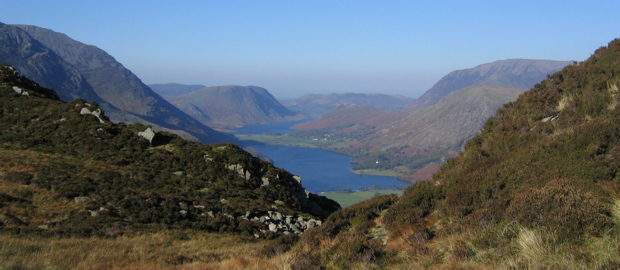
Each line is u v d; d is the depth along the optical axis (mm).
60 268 10789
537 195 8922
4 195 17188
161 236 17250
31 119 30438
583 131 12023
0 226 14648
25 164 21625
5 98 32812
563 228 7305
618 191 8406
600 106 14414
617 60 17969
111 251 13555
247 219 22031
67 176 21281
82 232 15781
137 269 11508
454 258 7766
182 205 21438
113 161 25766
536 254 7000
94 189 20609
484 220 9141
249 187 28000
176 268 11750
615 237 6781
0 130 27953
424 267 7828
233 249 16078
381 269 8461
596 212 7480
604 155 10539
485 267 7008
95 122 30297
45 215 16984
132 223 18375
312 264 9430
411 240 9727
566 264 6320
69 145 27078
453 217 10586
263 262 11047
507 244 7738
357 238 10641
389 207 15281
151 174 24891
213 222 20406
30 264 10617
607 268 5852
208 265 11812
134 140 29609
